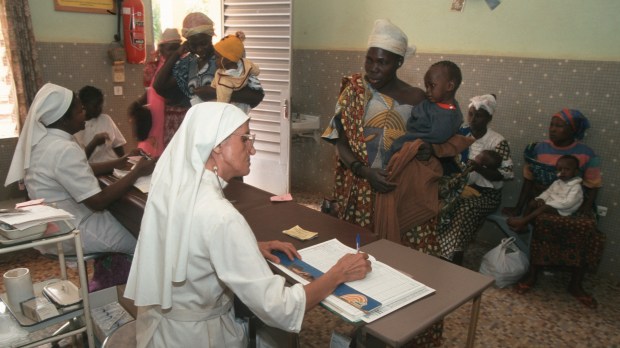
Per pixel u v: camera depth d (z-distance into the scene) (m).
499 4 3.28
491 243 3.66
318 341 2.37
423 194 2.09
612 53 2.90
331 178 4.66
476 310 1.45
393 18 3.87
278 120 4.01
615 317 2.68
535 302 2.83
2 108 3.31
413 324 1.14
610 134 2.98
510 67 3.31
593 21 2.94
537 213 2.92
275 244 1.50
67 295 1.90
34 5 3.45
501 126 3.43
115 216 2.24
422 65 3.73
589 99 3.02
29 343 1.74
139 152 2.85
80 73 3.78
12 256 3.28
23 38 3.23
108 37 3.89
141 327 1.44
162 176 1.28
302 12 4.48
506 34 3.29
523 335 2.49
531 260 2.95
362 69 4.18
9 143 3.33
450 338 2.43
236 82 2.86
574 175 2.90
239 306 1.60
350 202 2.26
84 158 2.18
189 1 4.93
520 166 3.39
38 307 1.83
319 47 4.45
